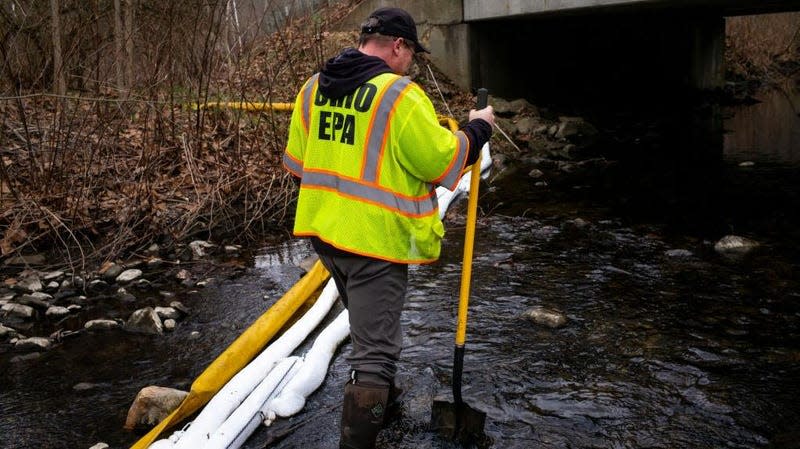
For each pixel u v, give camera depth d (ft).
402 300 8.88
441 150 8.14
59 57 22.06
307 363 11.32
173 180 21.34
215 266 17.08
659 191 23.35
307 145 8.91
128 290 15.71
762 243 17.48
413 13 39.01
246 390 10.48
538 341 12.47
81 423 10.46
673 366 11.43
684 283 14.99
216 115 23.99
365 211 8.37
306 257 17.54
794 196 21.84
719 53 49.08
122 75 25.07
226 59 26.32
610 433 9.70
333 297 14.46
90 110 20.72
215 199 20.45
